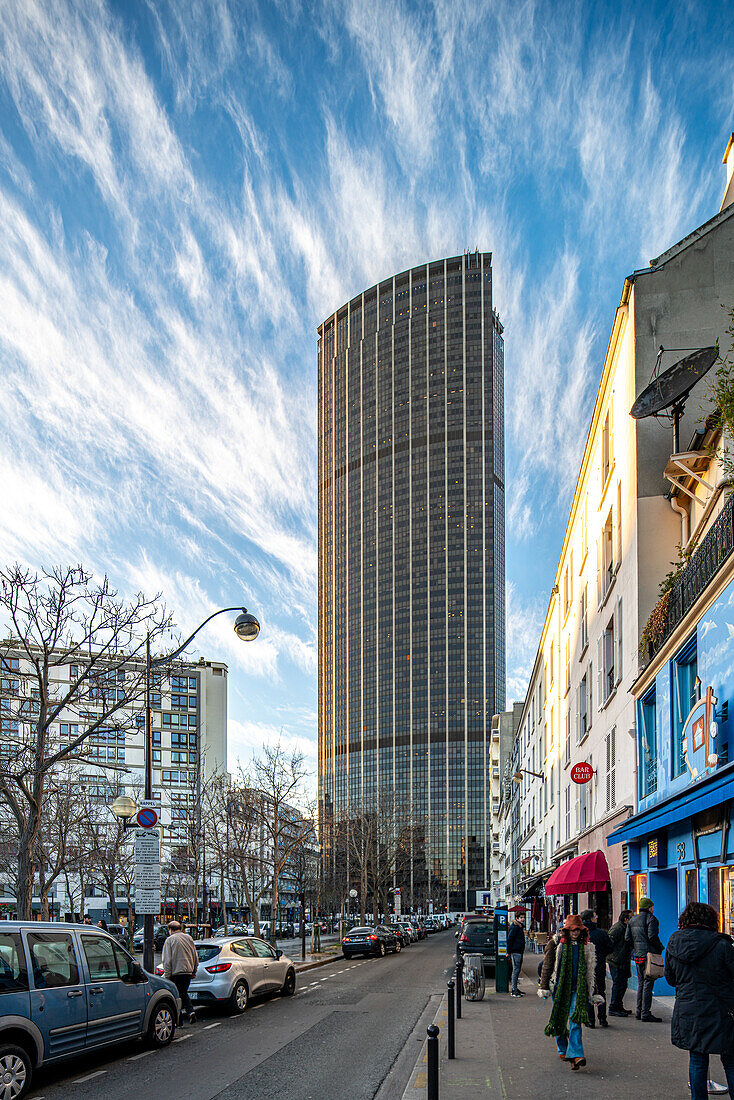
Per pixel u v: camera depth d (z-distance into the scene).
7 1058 9.20
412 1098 8.95
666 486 20.33
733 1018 6.93
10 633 20.88
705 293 21.38
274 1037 13.74
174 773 83.75
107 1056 12.01
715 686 13.66
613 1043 11.62
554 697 41.16
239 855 39.34
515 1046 11.88
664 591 17.91
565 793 36.19
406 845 121.75
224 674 93.38
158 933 39.03
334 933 71.81
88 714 22.20
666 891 17.14
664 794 17.02
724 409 15.52
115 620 19.94
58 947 10.69
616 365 23.45
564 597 36.53
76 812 45.88
